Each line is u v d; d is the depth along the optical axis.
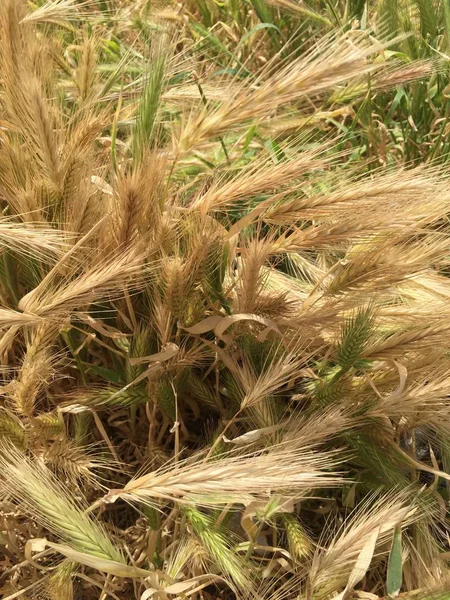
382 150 0.58
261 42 0.71
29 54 0.42
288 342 0.44
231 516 0.41
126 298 0.42
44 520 0.37
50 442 0.44
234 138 0.54
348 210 0.40
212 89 0.53
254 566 0.42
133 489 0.35
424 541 0.41
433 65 0.56
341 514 0.46
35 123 0.38
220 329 0.42
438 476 0.44
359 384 0.44
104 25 0.63
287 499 0.39
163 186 0.41
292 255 0.50
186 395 0.48
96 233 0.41
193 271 0.40
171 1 0.70
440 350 0.43
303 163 0.40
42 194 0.41
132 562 0.40
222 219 0.50
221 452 0.42
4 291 0.46
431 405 0.42
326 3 0.64
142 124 0.41
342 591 0.39
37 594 0.42
